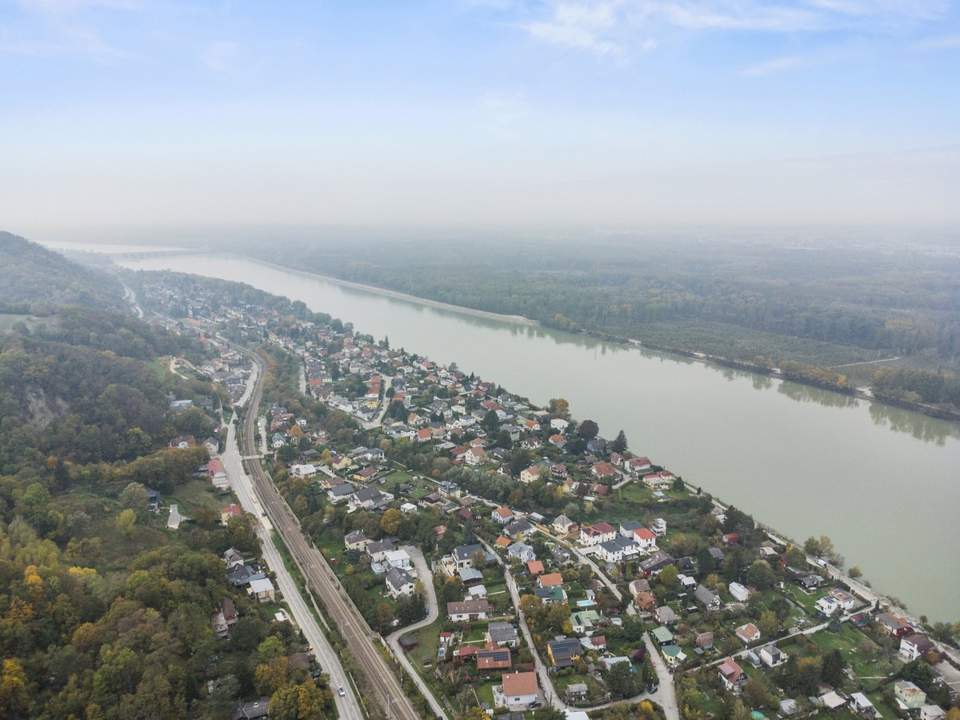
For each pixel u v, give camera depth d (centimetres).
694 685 13012
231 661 12638
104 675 11038
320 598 16225
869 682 13312
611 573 17288
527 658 13788
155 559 15238
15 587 12562
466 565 17550
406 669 13612
